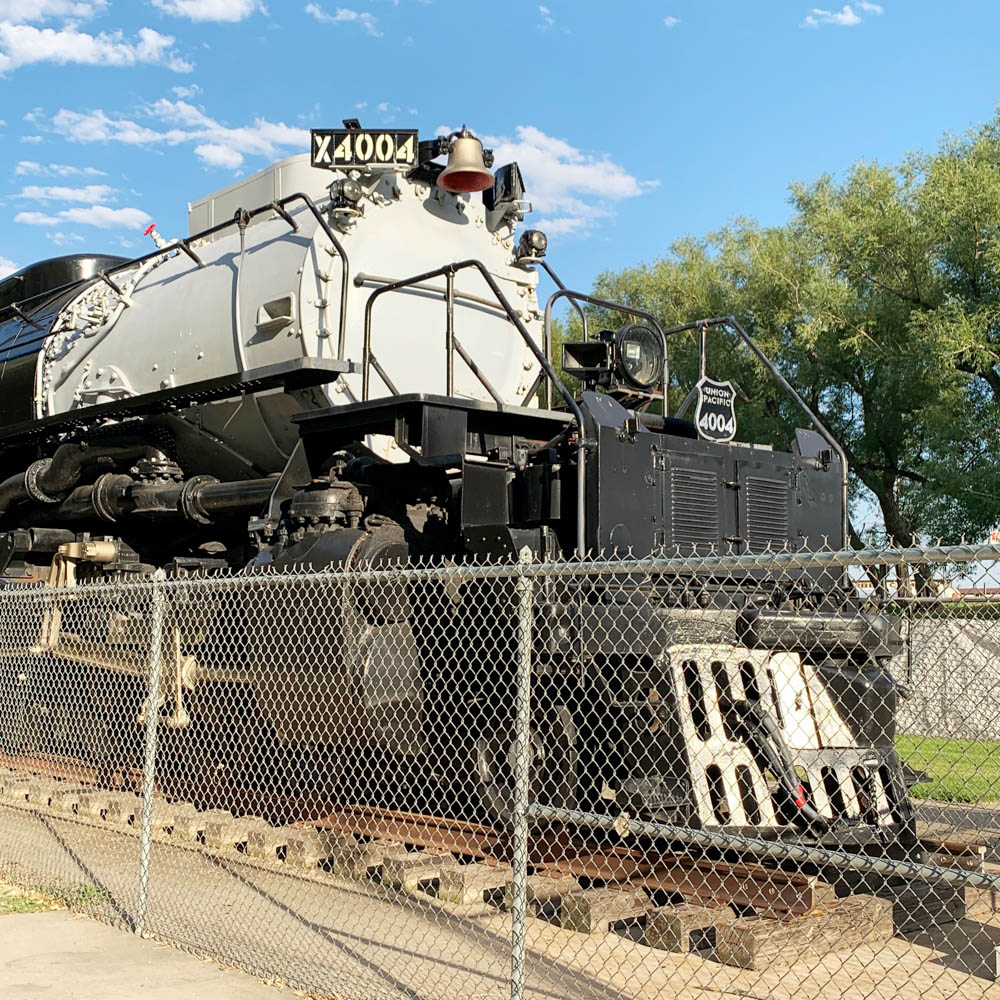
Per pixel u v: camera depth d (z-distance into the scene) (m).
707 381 7.59
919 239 20.67
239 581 5.68
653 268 27.00
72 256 12.72
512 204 9.08
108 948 5.40
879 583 4.59
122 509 9.27
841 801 6.06
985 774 8.76
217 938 5.39
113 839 7.66
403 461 7.93
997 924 5.70
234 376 7.86
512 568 4.41
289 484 7.50
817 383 22.50
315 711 6.75
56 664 9.66
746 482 7.28
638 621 5.94
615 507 6.41
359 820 7.08
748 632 6.07
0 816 8.59
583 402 6.60
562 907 5.49
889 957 5.14
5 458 11.29
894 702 6.17
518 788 4.27
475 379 8.84
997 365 19.73
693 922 5.13
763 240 23.75
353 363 7.70
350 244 8.21
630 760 6.25
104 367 9.90
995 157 20.55
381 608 6.62
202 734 8.25
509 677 6.57
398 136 8.20
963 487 18.97
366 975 4.83
